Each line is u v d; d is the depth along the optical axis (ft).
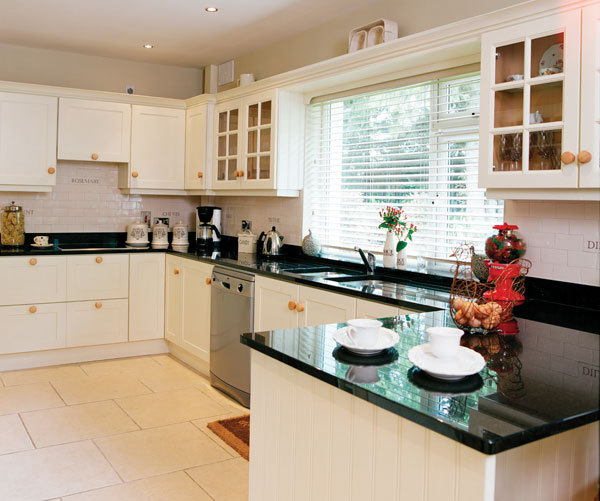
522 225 9.42
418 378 5.07
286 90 13.83
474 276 9.91
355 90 13.12
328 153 14.32
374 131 13.21
